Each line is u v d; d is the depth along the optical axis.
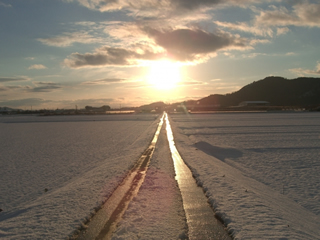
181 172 11.55
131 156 15.18
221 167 12.69
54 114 113.38
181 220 6.43
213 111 107.19
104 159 15.42
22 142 25.25
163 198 7.98
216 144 21.67
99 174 10.85
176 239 5.48
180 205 7.43
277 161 14.98
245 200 7.54
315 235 5.74
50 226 6.05
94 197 7.99
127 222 6.23
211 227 6.05
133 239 5.45
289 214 6.90
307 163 14.37
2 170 13.16
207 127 38.31
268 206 7.14
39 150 19.88
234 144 21.66
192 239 5.50
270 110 106.94
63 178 11.27
